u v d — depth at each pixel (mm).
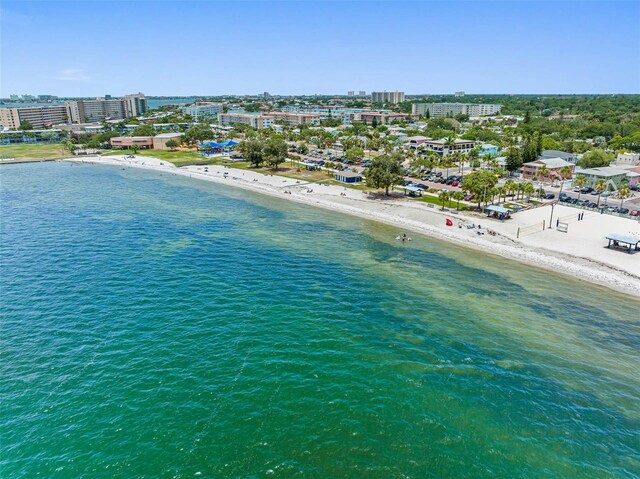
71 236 103688
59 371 50719
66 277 78438
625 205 136875
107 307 66812
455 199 147500
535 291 78875
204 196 159625
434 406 46656
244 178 196625
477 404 47188
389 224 124688
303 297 72562
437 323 65250
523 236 108688
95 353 54438
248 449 40062
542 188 151750
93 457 38938
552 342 61125
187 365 52250
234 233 110062
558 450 41250
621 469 39312
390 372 52250
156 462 38469
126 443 40500
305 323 63438
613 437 43156
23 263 85188
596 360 57062
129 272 81250
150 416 43781
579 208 132875
